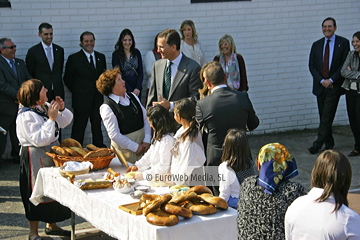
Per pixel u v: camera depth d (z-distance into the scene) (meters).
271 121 9.02
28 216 4.30
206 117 3.95
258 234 2.64
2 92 6.62
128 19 7.73
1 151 6.73
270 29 8.70
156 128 3.74
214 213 3.01
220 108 3.92
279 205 2.59
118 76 4.48
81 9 7.45
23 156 4.24
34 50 6.99
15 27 7.14
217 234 2.95
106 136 7.96
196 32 7.71
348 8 9.24
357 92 6.92
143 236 2.89
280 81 8.96
